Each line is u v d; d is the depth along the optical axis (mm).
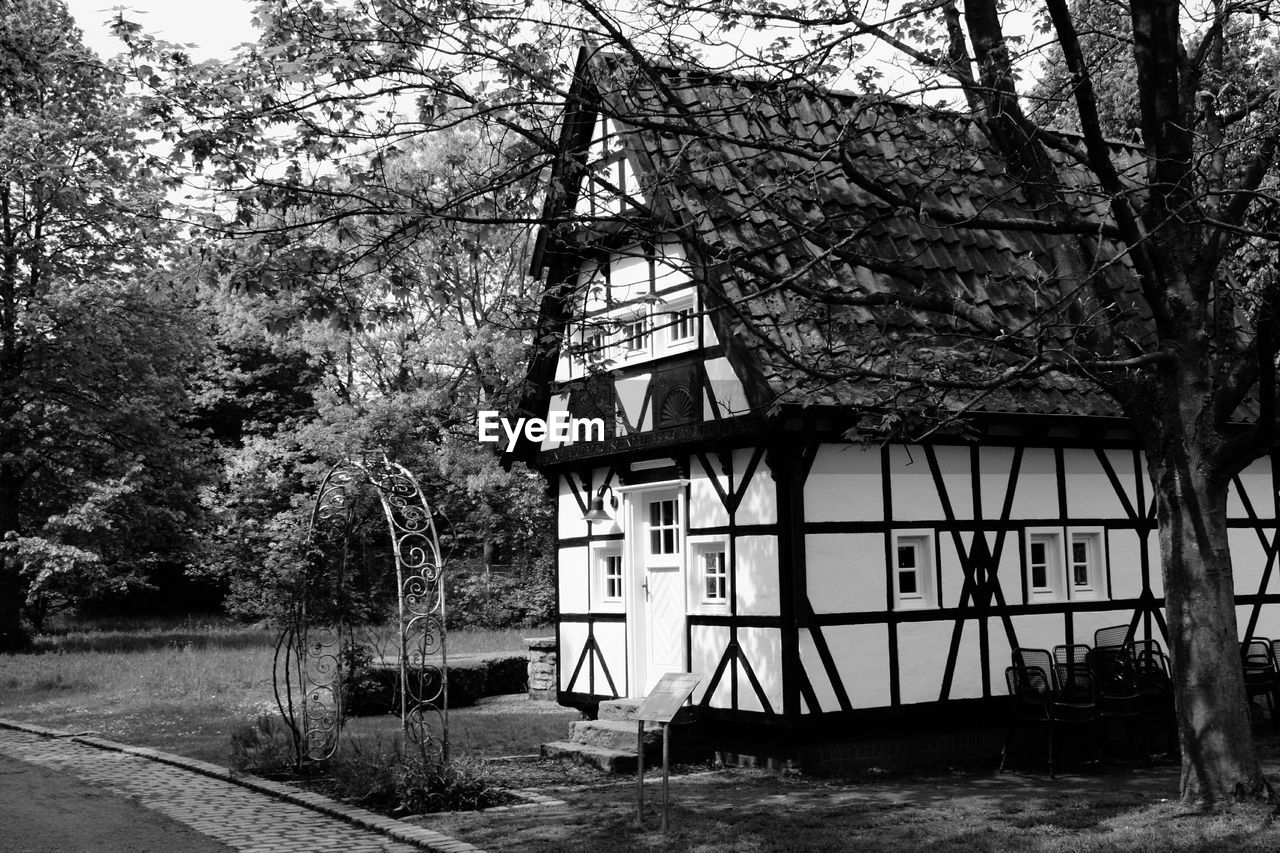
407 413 30297
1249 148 10383
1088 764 12258
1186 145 9398
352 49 8789
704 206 11719
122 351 32656
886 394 11570
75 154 20453
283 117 8898
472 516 33156
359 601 13406
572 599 15562
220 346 42156
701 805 10164
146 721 16469
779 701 11891
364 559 13117
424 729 10773
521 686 19922
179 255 9305
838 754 12062
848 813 9633
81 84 12250
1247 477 15195
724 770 12297
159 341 33500
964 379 9281
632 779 11773
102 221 30172
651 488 14062
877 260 9797
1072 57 9227
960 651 12773
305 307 9328
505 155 9602
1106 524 13977
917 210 9461
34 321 30797
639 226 9516
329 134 8992
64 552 29969
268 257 9250
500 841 8766
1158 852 7875
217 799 10883
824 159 9328
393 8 8945
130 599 44250
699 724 12969
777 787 11125
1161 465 9547
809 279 11555
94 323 31359
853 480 12336
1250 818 8594
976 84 9633
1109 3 11453
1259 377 8797
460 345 26328
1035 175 10078
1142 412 9648
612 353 14445
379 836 9250
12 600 31266
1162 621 14250
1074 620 13594
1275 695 14086
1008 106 9789
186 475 34594
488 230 9453
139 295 31484
